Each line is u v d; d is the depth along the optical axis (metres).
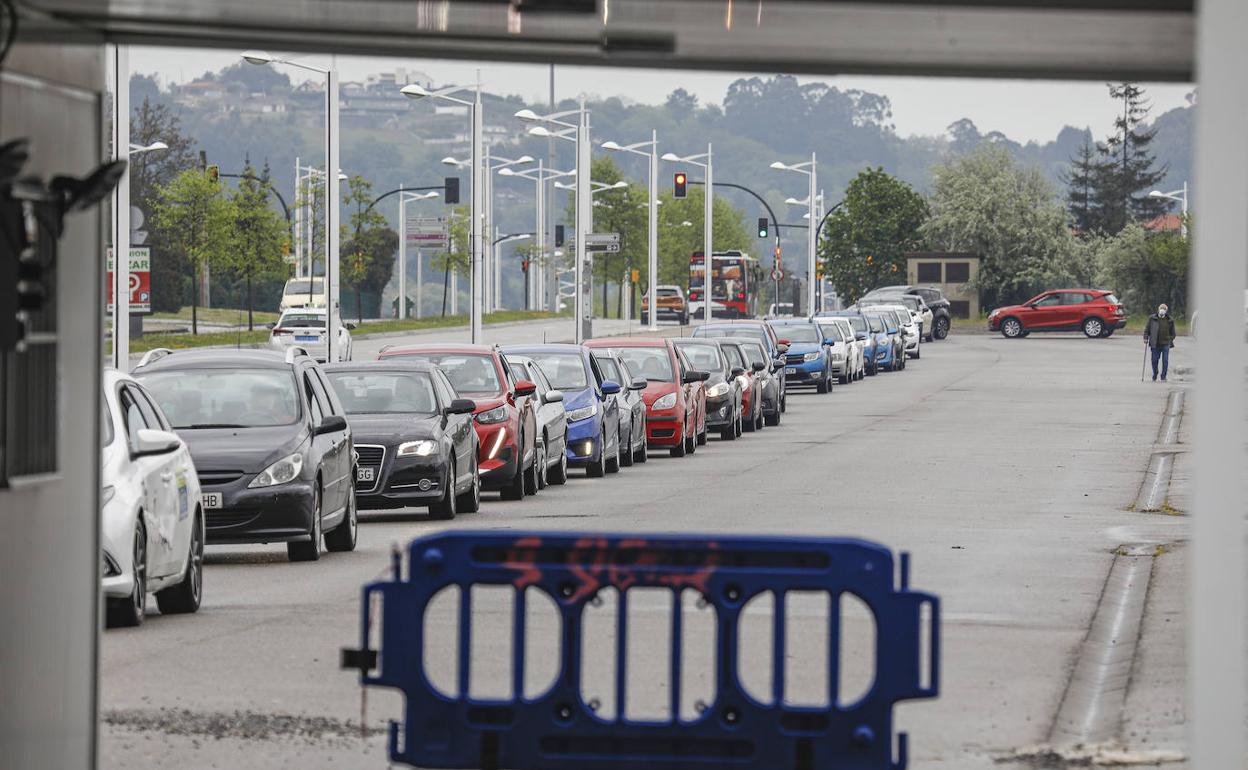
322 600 46.06
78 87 23.66
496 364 77.75
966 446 102.56
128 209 103.56
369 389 69.00
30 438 22.55
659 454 105.50
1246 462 18.31
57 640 23.36
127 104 103.94
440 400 68.75
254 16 23.31
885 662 23.61
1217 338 18.23
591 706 24.77
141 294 107.81
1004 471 86.25
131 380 44.91
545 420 81.56
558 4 22.25
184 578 43.81
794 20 22.64
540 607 44.44
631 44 24.09
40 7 22.48
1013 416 128.25
